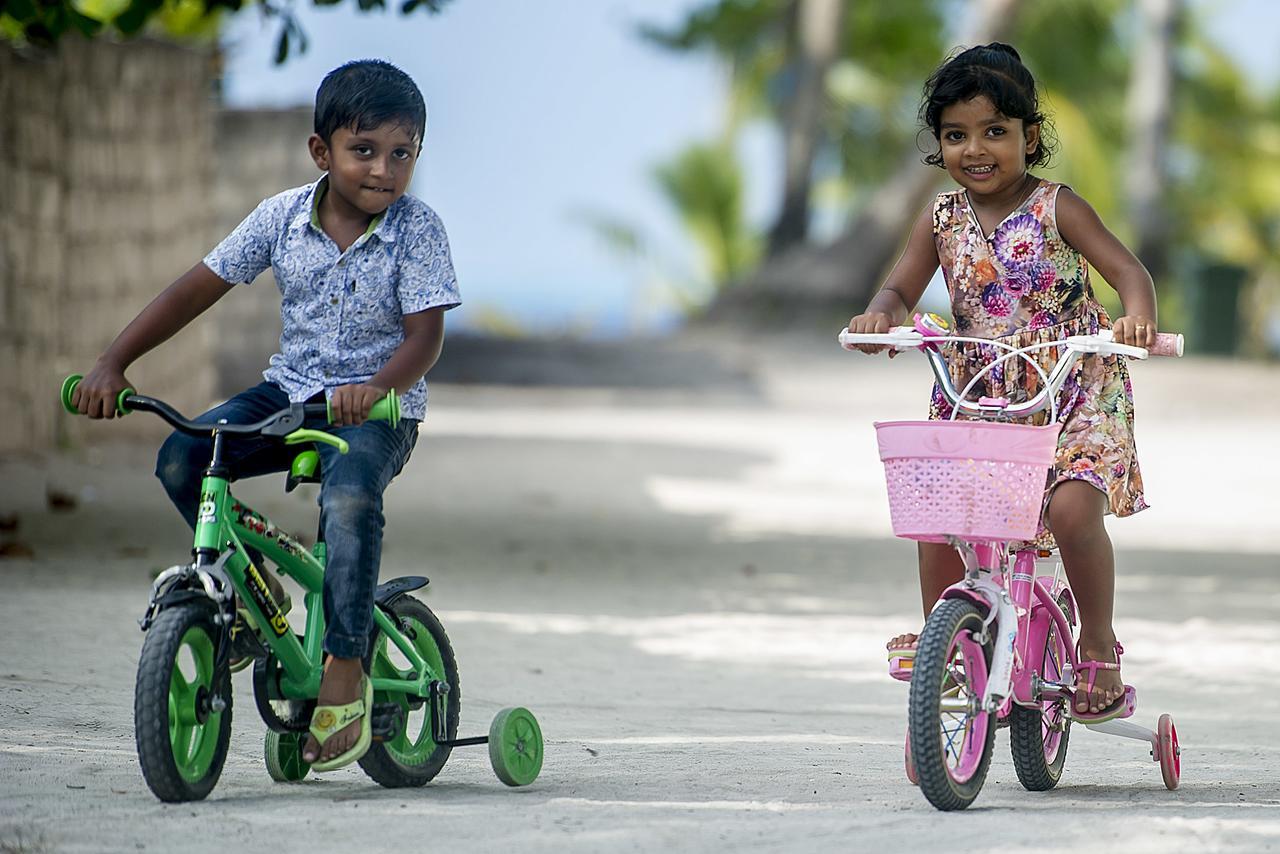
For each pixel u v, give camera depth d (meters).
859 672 25.14
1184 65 135.50
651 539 41.66
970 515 15.07
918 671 15.34
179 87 56.62
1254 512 51.38
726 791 16.55
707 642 27.39
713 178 138.75
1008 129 16.59
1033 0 125.56
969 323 17.09
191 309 16.36
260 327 67.94
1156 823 14.71
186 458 15.68
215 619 15.23
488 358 91.19
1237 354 109.38
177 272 56.84
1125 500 16.36
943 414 16.70
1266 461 66.00
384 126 15.81
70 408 15.72
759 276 108.06
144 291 54.94
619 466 58.03
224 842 13.85
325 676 15.48
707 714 21.58
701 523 45.16
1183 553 41.75
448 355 91.31
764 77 130.88
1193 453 68.44
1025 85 16.59
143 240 54.78
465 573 34.66
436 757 17.03
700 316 107.94
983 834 14.30
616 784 16.88
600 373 90.00
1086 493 16.09
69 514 39.50
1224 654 27.48
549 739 19.34
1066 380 16.50
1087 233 16.50
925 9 128.88
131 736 18.38
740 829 14.58
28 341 48.38
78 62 50.81
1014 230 16.77
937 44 128.62
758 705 22.38
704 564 37.47
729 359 94.19
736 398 85.31
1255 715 22.47
